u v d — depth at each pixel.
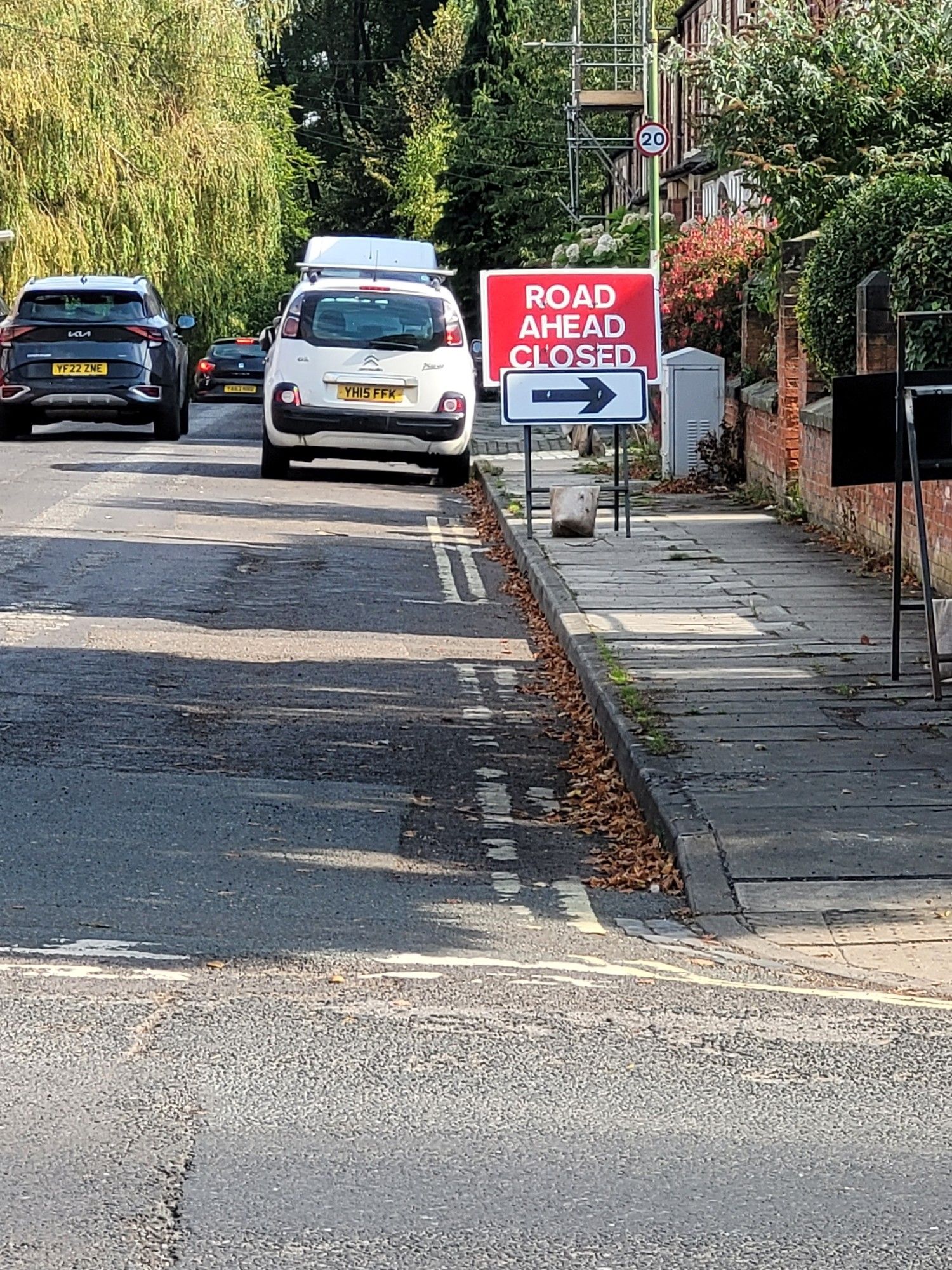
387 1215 4.06
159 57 40.00
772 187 20.42
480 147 64.50
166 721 9.93
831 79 20.48
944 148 19.59
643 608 13.12
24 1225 3.97
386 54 95.06
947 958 6.30
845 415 10.34
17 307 27.47
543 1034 5.44
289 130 78.12
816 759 8.70
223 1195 4.15
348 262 32.78
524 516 18.91
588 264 33.94
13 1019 5.43
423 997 5.77
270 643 12.41
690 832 7.55
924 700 9.96
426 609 14.14
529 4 73.94
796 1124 4.72
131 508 19.38
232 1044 5.26
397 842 7.82
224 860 7.39
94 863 7.24
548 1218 4.07
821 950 6.39
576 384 17.33
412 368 22.38
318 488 22.28
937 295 13.85
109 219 37.84
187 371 30.38
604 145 67.19
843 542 16.48
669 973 6.12
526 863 7.59
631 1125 4.68
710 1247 3.93
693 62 21.25
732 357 25.81
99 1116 4.66
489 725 10.19
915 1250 3.94
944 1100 4.93
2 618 12.87
